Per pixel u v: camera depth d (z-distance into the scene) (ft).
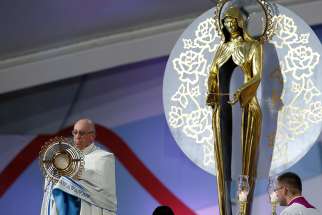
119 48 60.03
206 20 48.39
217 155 45.14
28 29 59.06
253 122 44.45
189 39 48.52
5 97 61.11
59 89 60.75
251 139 44.45
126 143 58.18
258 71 44.42
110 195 39.68
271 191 42.83
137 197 56.59
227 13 45.37
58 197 38.70
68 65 60.54
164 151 57.31
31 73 61.00
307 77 46.32
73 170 39.34
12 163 58.34
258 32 46.32
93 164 39.78
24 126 60.49
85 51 60.49
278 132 46.24
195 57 48.24
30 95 60.90
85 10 57.47
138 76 59.67
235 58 45.01
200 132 47.47
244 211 42.32
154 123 58.34
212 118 45.44
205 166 47.11
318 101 46.01
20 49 61.26
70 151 39.60
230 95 46.29
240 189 42.16
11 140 58.90
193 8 58.54
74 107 60.29
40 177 58.03
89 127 40.65
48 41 60.90
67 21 58.59
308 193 53.16
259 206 53.01
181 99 48.11
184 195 55.88
